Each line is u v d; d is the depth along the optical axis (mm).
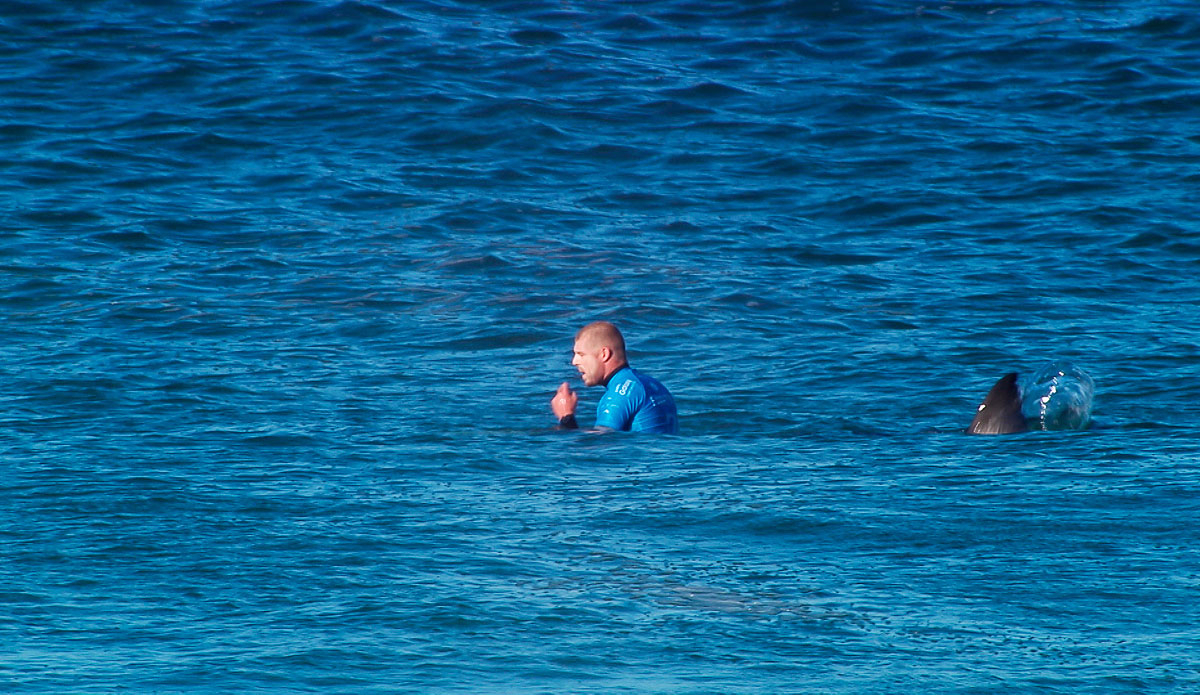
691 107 79750
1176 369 39281
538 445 31078
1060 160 70625
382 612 18562
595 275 52531
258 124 75188
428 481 27172
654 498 25641
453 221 60375
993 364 40594
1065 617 18406
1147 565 20766
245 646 17156
